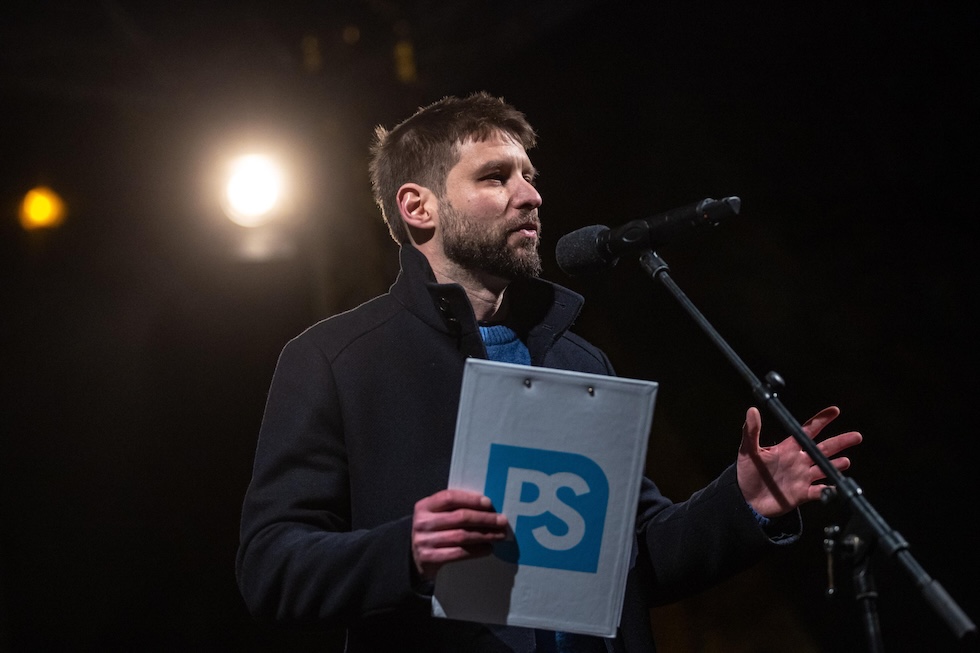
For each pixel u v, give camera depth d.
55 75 6.90
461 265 2.28
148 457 7.93
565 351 2.33
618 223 7.93
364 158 6.72
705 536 2.12
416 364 2.14
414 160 2.34
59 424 8.03
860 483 7.36
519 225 2.23
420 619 1.94
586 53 7.77
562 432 1.78
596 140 7.90
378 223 6.70
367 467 2.06
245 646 7.56
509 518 1.77
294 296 7.39
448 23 6.87
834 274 7.64
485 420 1.76
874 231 7.56
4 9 6.63
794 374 7.66
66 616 7.80
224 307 7.71
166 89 6.89
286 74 6.72
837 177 7.47
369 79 6.78
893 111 7.22
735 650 6.94
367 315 2.23
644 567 2.20
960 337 7.31
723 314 7.86
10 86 6.88
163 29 6.70
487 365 1.76
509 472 1.77
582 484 1.78
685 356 7.88
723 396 7.75
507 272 2.23
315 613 1.84
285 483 2.01
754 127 7.62
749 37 7.46
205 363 7.82
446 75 7.07
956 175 7.14
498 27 7.01
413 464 2.05
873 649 1.52
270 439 2.08
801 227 7.71
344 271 6.66
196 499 7.83
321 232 6.64
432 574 1.73
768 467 2.09
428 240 2.34
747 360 7.76
